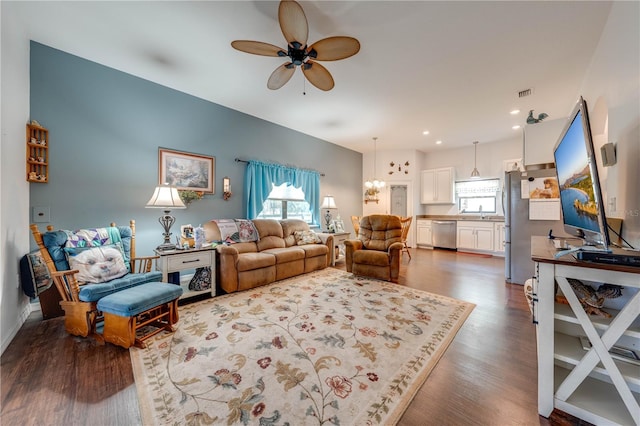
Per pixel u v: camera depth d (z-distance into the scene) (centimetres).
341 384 147
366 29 221
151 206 274
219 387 145
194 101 362
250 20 215
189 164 357
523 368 163
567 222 180
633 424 110
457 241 629
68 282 201
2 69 192
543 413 125
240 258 315
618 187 176
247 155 430
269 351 182
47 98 254
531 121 374
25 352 180
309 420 122
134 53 264
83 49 258
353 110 409
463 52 254
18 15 210
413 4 194
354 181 686
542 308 126
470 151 650
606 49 210
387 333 208
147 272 258
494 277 383
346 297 293
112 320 188
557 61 268
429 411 128
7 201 199
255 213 433
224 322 228
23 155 229
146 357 174
